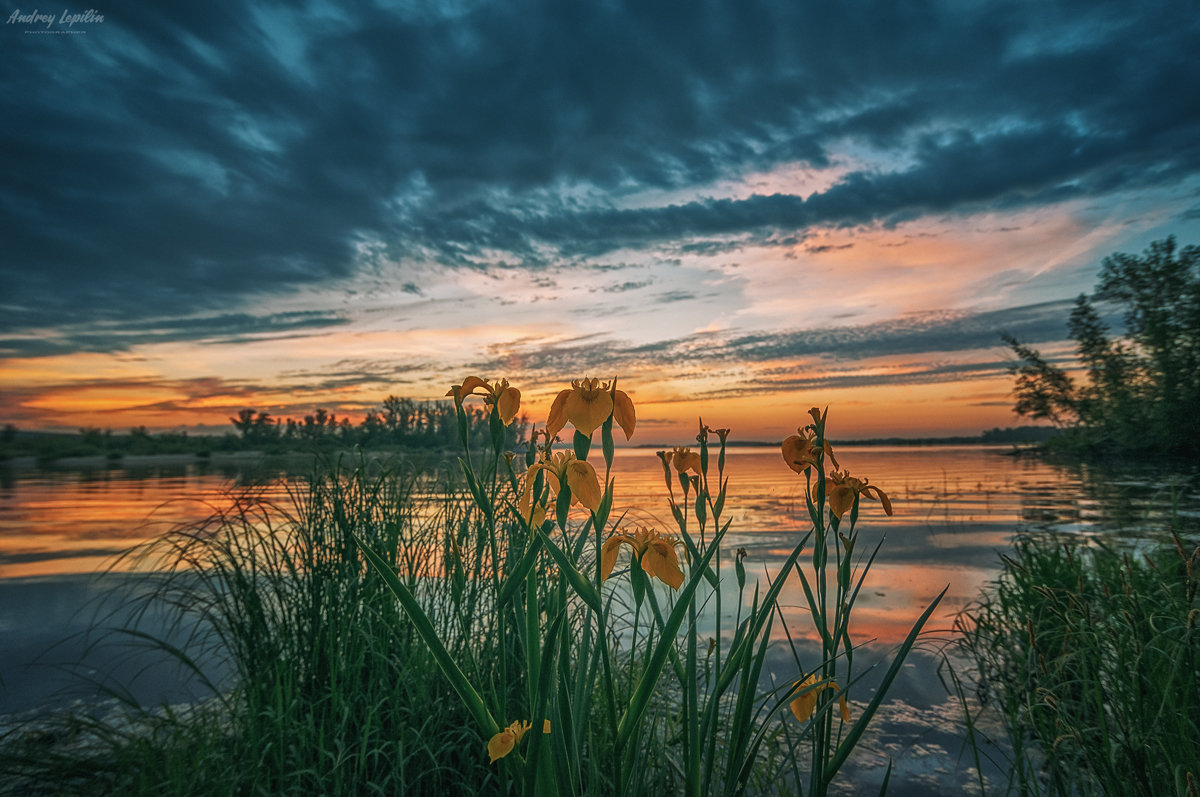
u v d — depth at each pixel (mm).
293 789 1902
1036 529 7344
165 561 2891
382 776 2143
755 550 6609
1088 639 2133
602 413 997
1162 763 1779
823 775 1259
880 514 9656
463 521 2445
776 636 3916
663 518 5676
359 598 2543
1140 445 20250
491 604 1943
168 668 3406
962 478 15906
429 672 2318
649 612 3328
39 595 5047
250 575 2729
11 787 2104
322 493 2793
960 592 4875
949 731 2758
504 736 1003
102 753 2322
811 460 1324
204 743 2066
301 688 2436
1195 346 18875
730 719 2074
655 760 1810
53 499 13445
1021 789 1929
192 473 21625
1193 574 1694
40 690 3145
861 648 3775
